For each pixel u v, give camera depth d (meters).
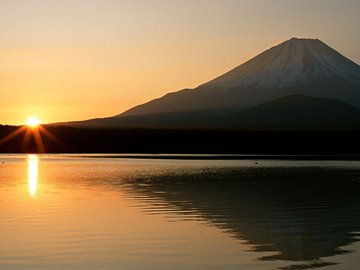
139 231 25.66
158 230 25.98
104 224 27.50
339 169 76.75
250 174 65.50
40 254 21.02
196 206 34.78
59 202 36.44
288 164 92.50
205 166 85.12
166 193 42.69
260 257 20.67
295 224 27.94
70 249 21.86
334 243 23.19
